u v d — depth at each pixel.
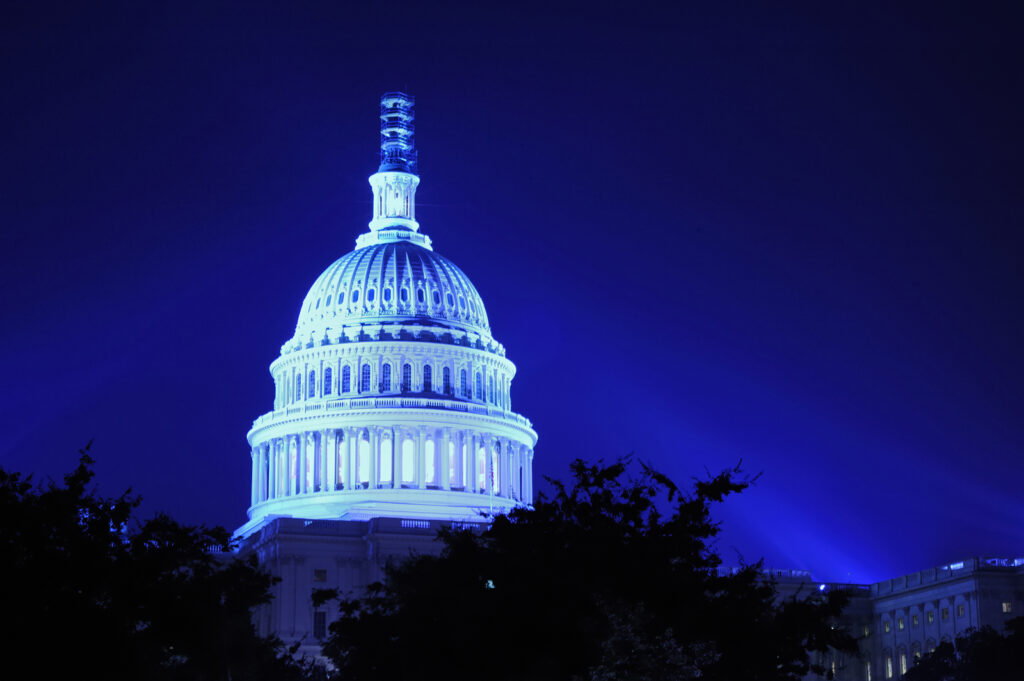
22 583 79.00
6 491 81.62
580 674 82.19
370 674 96.06
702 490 88.75
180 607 86.06
